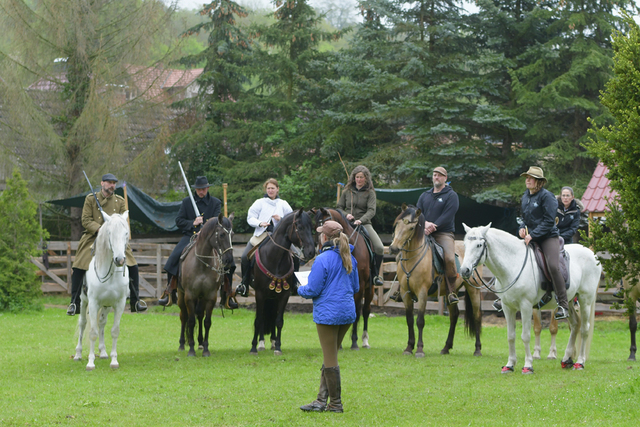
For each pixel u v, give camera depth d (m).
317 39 26.02
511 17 21.27
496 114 19.97
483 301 17.12
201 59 26.70
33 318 16.00
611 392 6.91
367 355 10.39
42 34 21.62
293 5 25.70
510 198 19.75
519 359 10.34
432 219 10.79
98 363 9.72
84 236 9.90
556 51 20.59
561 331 14.66
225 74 26.42
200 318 10.78
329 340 6.32
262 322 10.57
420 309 10.32
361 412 6.49
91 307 9.20
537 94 19.91
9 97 20.42
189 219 11.11
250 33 26.22
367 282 10.86
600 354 11.45
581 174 20.14
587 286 9.47
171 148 25.39
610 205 7.52
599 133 7.43
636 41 7.32
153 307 19.00
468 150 20.02
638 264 7.39
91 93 21.17
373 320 16.58
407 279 10.41
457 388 7.66
